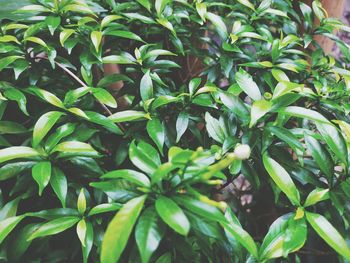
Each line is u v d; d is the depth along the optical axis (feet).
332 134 1.43
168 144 1.71
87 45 1.90
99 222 1.45
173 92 1.99
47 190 1.67
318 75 1.96
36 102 1.92
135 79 2.06
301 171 1.55
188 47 2.29
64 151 1.42
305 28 2.35
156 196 1.16
